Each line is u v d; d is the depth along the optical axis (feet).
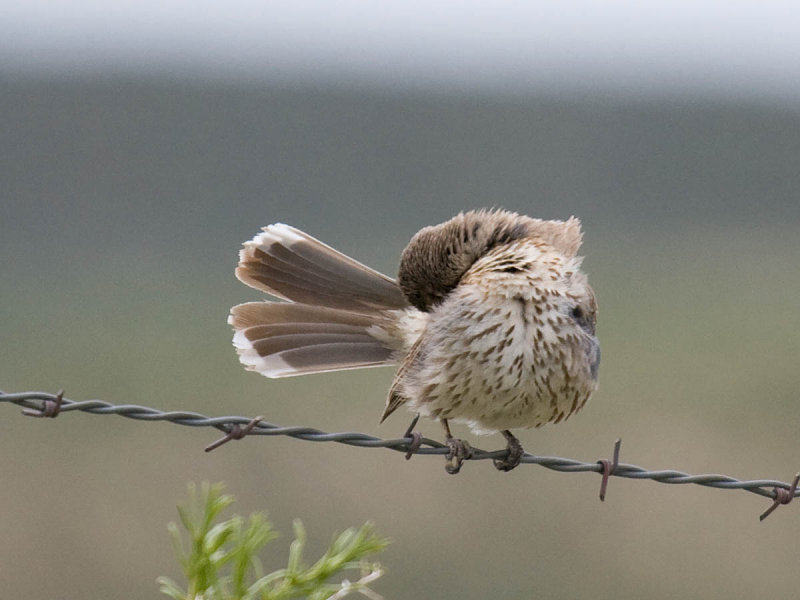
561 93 209.97
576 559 42.93
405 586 41.55
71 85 186.50
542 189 166.81
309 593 16.06
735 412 59.52
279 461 49.67
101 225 136.15
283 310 26.71
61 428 53.83
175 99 185.16
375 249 123.54
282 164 170.40
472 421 24.97
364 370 64.13
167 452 50.83
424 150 183.52
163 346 74.13
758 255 115.03
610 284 99.25
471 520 45.29
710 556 43.21
